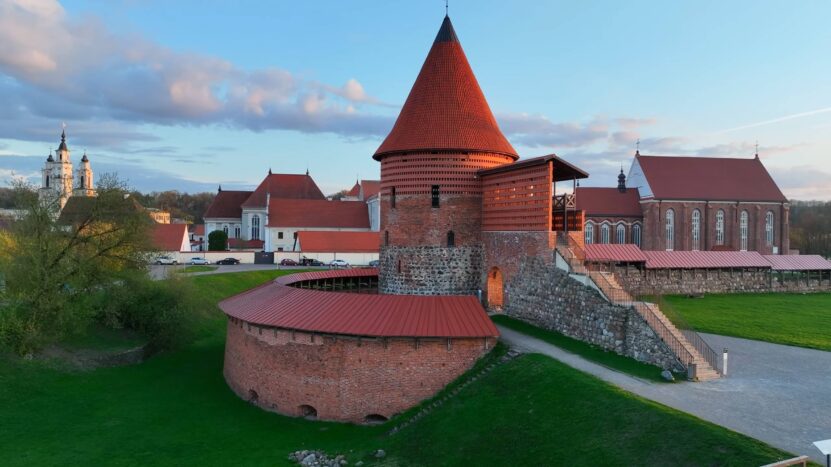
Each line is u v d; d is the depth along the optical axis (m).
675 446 16.66
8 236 37.12
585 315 29.19
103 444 24.45
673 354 24.08
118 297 38.19
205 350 41.78
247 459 22.94
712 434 16.56
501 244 36.78
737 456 15.32
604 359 25.97
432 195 38.69
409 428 24.22
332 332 26.69
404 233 39.25
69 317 34.69
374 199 95.44
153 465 22.39
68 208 38.94
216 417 28.14
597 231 88.75
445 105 39.97
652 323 25.56
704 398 20.78
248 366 30.94
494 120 41.91
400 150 38.84
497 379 24.86
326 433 25.81
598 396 20.66
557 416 20.59
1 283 36.28
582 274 29.59
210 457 23.16
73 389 31.03
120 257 39.25
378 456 22.44
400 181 39.41
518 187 34.94
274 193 106.69
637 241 89.94
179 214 188.38
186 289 43.44
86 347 36.56
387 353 26.55
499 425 21.59
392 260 39.94
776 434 17.19
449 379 26.73
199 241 128.25
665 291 54.19
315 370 27.56
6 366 31.28
